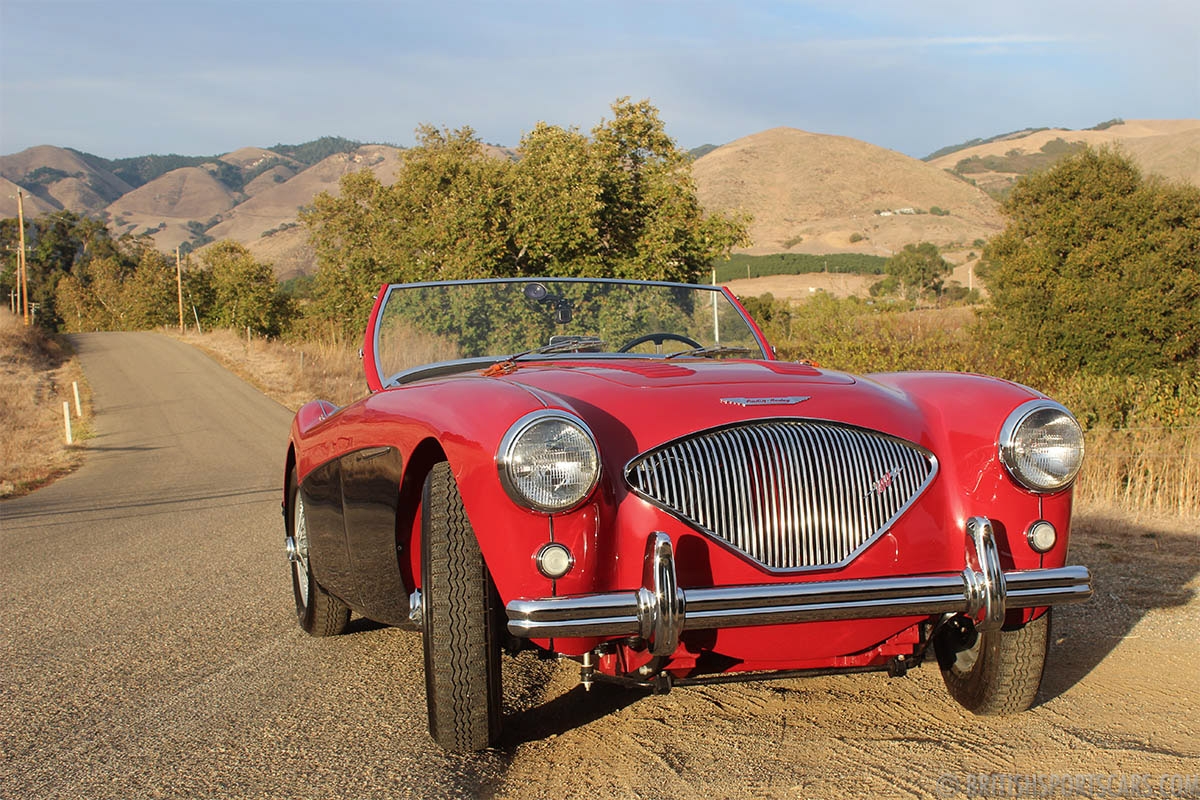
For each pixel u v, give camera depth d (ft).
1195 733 9.62
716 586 8.31
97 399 103.45
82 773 9.29
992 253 67.97
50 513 35.35
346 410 11.87
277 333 204.03
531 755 9.25
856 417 9.20
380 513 10.30
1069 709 10.43
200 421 82.23
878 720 10.11
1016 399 9.37
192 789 8.79
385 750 9.53
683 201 72.43
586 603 7.84
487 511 8.11
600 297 14.05
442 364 13.15
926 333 52.90
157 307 260.83
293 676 12.31
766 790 8.34
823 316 81.97
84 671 12.89
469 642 8.68
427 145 101.86
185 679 12.35
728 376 9.95
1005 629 9.71
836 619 8.29
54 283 372.38
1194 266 58.44
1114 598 15.53
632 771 8.81
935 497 9.10
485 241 67.15
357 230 114.73
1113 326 58.59
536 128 72.28
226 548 23.43
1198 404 33.24
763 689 11.15
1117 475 27.32
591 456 7.99
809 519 8.68
